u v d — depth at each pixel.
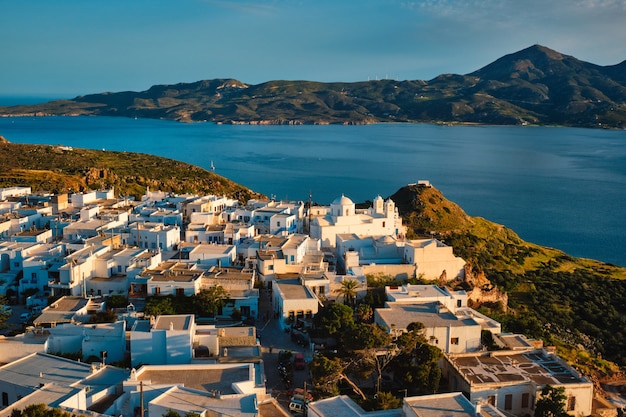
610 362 110.44
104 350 78.31
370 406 66.31
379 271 120.25
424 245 129.00
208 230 139.12
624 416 77.06
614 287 167.25
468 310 101.25
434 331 87.88
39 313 97.19
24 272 108.44
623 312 149.25
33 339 79.62
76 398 59.97
